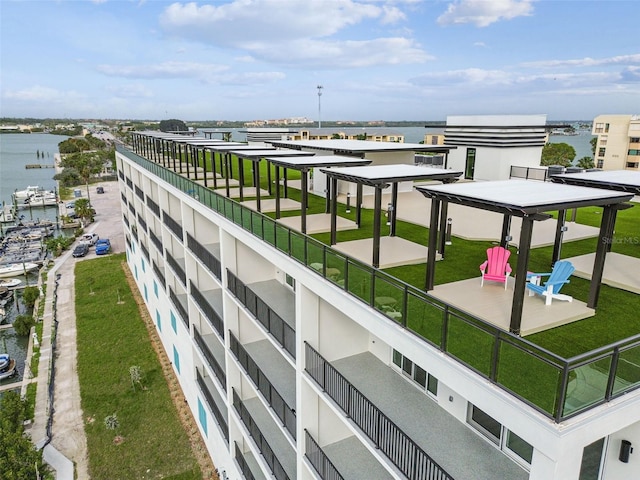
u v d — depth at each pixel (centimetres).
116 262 4312
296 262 1090
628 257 1197
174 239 2306
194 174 3009
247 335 1609
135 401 2166
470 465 830
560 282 877
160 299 2575
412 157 2358
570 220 1705
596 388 555
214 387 1891
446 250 1324
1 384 2444
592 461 686
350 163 1532
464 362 659
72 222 6384
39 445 1873
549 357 541
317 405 1148
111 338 2777
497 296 933
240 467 1499
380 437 857
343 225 1579
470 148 2709
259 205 1800
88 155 13962
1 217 7000
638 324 831
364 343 1212
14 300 3722
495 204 749
